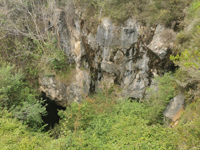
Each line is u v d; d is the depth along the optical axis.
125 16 9.60
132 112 8.36
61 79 12.48
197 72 5.47
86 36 10.84
